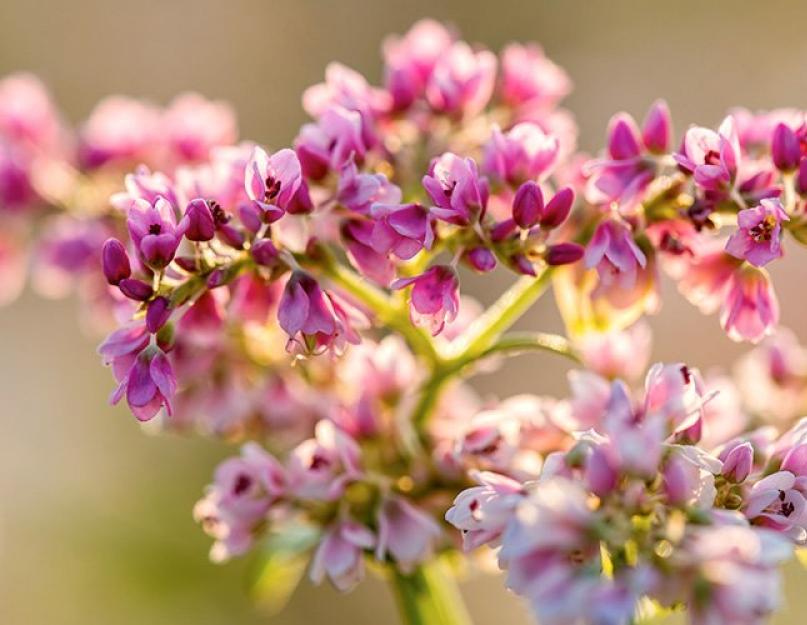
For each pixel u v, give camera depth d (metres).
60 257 0.39
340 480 0.34
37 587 0.59
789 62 0.76
